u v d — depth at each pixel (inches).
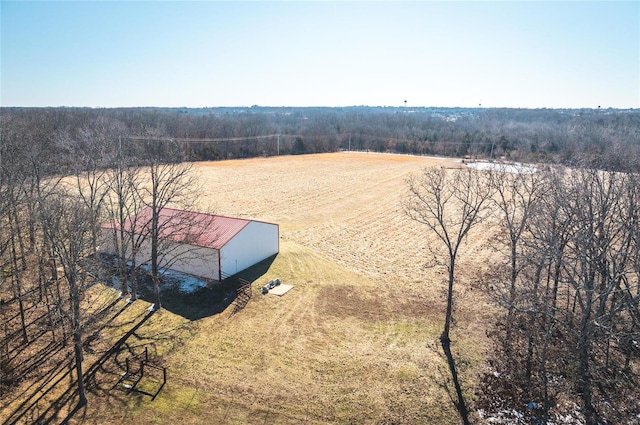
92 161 1290.6
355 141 6087.6
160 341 1007.0
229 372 903.7
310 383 876.6
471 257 1663.4
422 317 1157.1
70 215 1085.1
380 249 1745.8
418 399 842.8
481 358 975.6
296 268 1457.9
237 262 1384.1
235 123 5767.7
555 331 1035.9
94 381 867.4
